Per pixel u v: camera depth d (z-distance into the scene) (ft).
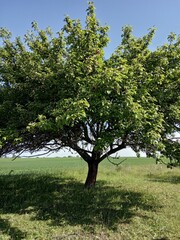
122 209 31.17
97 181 49.55
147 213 30.07
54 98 28.45
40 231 24.43
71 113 21.16
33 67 28.45
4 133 26.96
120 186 45.27
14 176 53.01
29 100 31.04
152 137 23.30
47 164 115.44
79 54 27.12
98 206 32.17
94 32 30.09
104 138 24.88
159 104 29.14
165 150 29.63
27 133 29.86
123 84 24.45
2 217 28.35
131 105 22.41
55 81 27.61
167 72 29.58
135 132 25.91
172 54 31.45
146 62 30.76
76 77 25.57
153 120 24.88
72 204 32.94
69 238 22.94
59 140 34.91
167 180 57.00
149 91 28.55
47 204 33.19
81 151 38.99
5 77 31.71
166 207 32.71
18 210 31.01
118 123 25.21
